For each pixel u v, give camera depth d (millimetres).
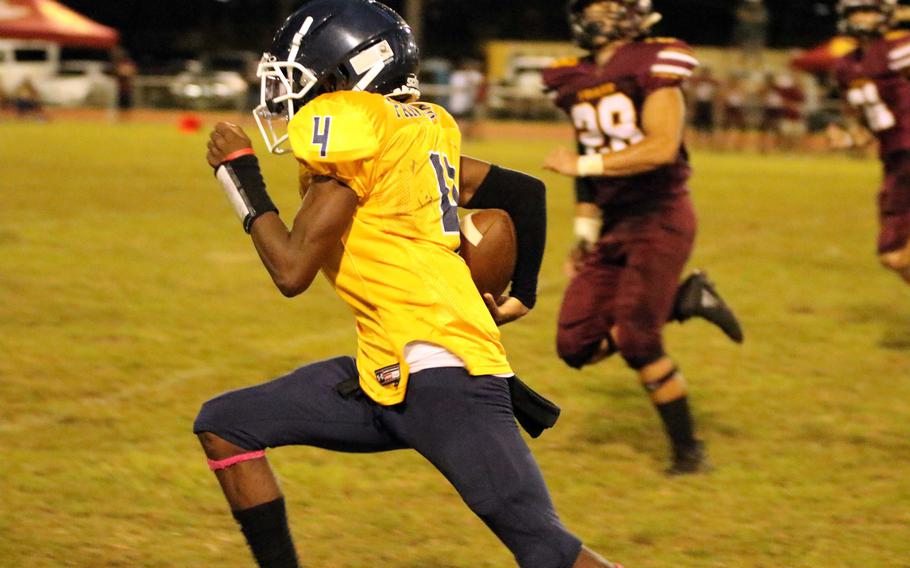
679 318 14945
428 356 8422
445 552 11727
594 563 8336
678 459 14164
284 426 8945
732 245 33719
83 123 87312
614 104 13891
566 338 14320
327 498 13133
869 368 19312
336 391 8906
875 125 18594
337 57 8711
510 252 9281
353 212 8406
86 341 20000
